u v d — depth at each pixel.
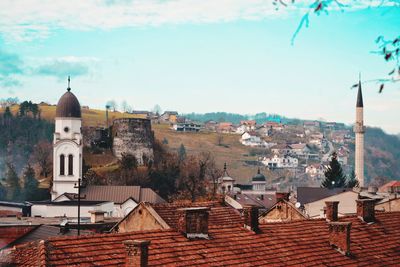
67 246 35.09
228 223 55.12
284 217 65.50
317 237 47.91
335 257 45.62
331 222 47.50
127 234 38.28
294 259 43.03
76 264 33.75
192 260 38.34
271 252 42.97
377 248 49.97
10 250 36.53
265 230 46.06
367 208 54.97
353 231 51.66
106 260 35.03
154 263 36.44
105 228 92.81
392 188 145.25
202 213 41.31
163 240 39.38
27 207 155.12
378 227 54.50
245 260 40.50
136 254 33.97
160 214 53.84
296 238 46.34
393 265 48.19
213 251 40.19
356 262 46.06
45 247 34.25
